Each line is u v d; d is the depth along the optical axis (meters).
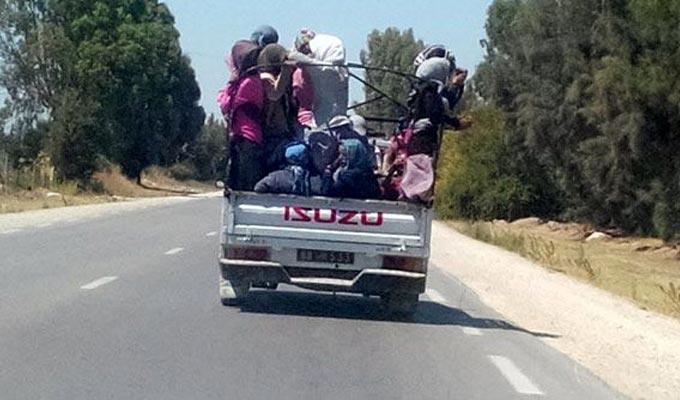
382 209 14.78
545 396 10.46
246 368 10.80
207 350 11.73
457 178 72.12
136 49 86.88
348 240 14.78
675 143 45.31
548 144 60.78
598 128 51.03
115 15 86.94
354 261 14.83
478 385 10.77
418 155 15.11
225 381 10.09
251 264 14.82
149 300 15.81
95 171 80.25
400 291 14.90
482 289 22.31
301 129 15.51
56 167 74.69
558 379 11.48
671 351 15.72
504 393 10.47
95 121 76.75
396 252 14.82
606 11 46.91
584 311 20.25
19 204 48.25
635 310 22.28
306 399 9.52
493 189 71.19
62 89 78.56
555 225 65.69
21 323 12.96
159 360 10.98
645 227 53.62
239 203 14.81
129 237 29.80
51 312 14.00
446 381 10.88
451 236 45.56
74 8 85.12
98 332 12.55
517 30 66.12
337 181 14.86
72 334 12.32
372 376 10.88
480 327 15.39
